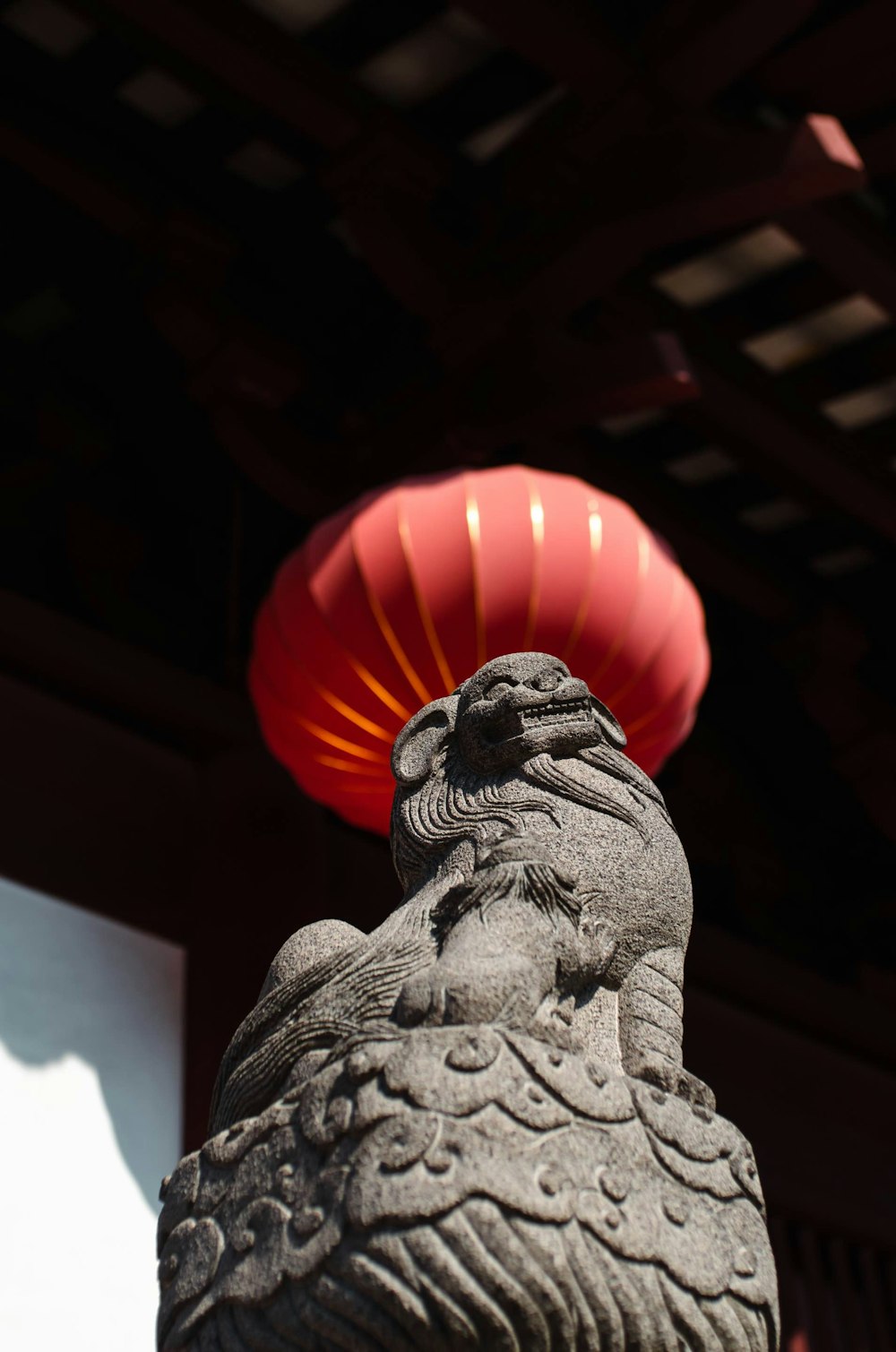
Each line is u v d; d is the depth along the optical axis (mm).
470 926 2324
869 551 9844
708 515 9688
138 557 7895
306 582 5500
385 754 5523
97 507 7887
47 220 7719
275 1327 2041
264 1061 2322
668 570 5461
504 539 5195
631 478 9297
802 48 6797
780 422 8383
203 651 7848
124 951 6305
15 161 7168
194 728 7121
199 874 6781
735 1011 9094
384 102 7055
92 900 6352
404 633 5230
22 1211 5309
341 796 5809
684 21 6223
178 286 7316
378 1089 2113
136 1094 5887
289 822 6941
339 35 6789
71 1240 5371
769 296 8203
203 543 8219
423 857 2641
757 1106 8695
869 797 9594
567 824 2564
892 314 7719
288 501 7457
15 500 7574
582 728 2707
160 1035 6152
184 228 7355
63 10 6867
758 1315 2154
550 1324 1955
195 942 6523
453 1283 1947
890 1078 9719
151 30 6375
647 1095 2234
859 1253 8695
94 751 6816
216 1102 2453
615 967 2428
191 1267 2189
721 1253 2143
